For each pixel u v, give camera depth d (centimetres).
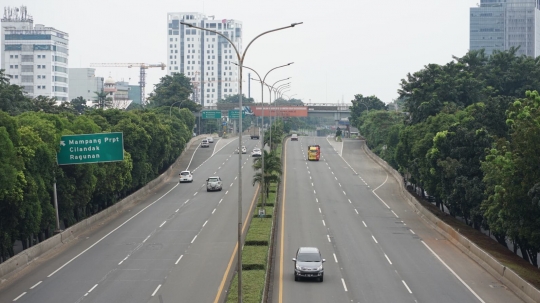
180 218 6731
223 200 7950
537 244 4356
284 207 7562
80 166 6041
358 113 19500
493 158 4928
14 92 9962
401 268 4647
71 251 5188
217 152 13838
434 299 3788
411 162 7938
